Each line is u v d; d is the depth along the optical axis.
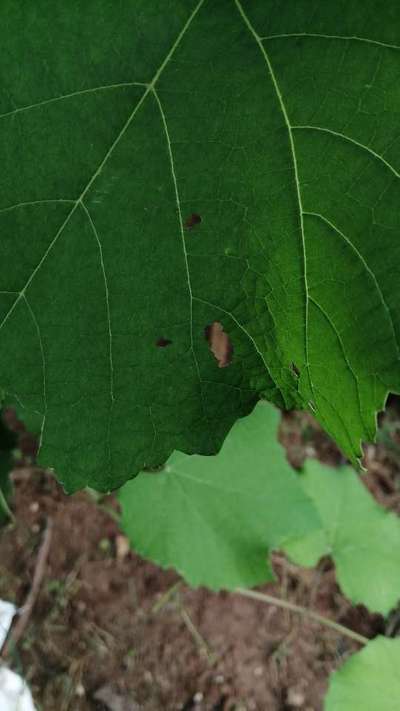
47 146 0.27
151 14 0.26
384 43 0.26
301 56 0.26
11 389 0.28
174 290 0.28
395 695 0.48
